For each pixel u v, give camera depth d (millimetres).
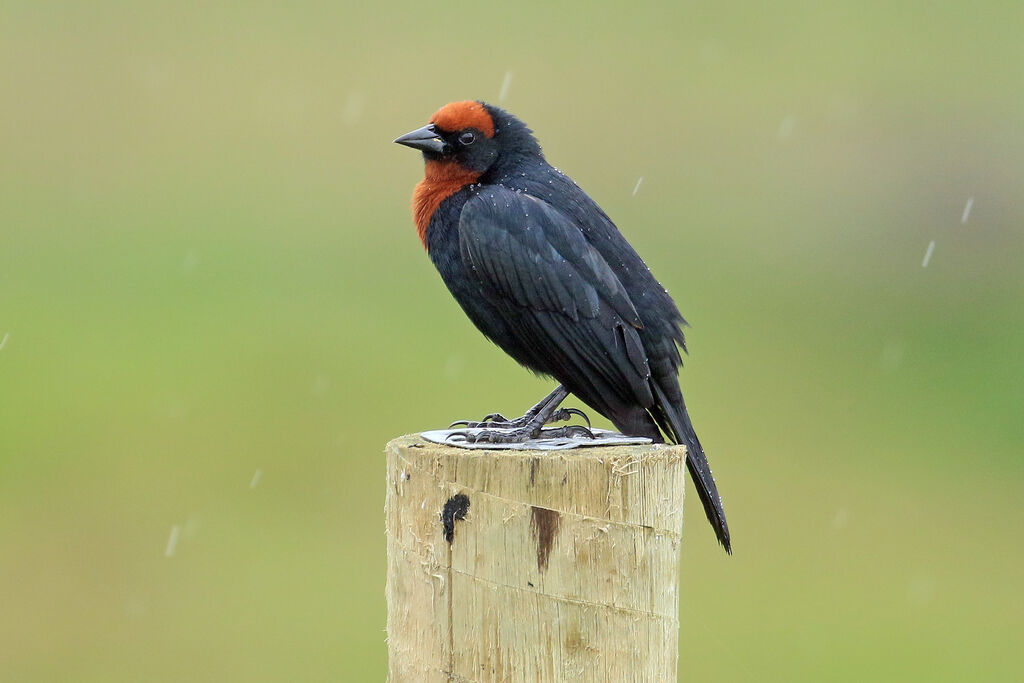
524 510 5270
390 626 5613
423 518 5375
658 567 5363
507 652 5270
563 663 5254
